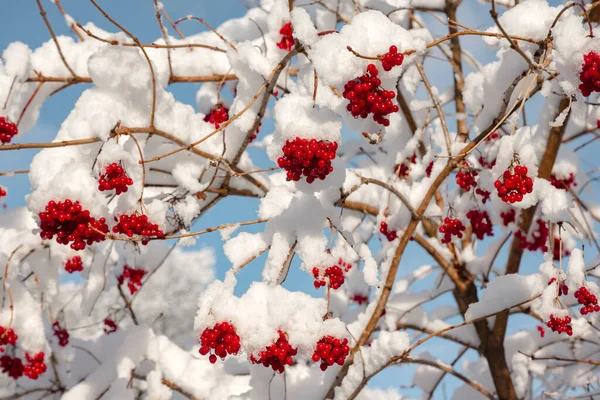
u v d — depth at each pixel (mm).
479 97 4551
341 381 3309
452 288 5168
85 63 4234
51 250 4414
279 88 4496
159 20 4105
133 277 5262
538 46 3086
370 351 3381
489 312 4043
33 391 4938
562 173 4469
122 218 2988
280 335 2539
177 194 3996
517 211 4211
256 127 3549
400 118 5176
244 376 4715
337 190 3164
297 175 2572
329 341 2539
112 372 4406
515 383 4945
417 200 4188
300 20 2732
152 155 4125
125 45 3408
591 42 2500
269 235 3119
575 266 3174
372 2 4875
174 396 5398
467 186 3857
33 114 4098
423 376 5344
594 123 4793
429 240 4977
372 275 3186
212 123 4301
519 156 2844
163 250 5383
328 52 2465
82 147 3422
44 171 3246
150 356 4473
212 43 4676
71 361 5367
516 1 4133
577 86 2645
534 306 4566
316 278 2789
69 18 4258
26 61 3861
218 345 2543
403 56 2410
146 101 3689
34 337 4066
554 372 5312
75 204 2674
